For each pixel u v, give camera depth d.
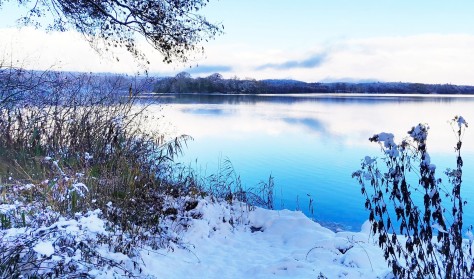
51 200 5.42
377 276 4.99
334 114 48.66
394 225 8.67
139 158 8.89
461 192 12.12
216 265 5.81
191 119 35.28
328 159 18.42
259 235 7.51
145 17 11.26
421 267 4.57
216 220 7.61
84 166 7.43
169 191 8.15
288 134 27.73
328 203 11.18
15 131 8.38
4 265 3.58
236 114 43.88
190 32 11.55
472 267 3.94
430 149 21.61
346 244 6.26
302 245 6.74
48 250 3.01
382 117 44.69
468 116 45.66
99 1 11.18
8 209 4.42
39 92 9.23
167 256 5.80
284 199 11.55
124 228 5.95
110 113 9.27
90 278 3.87
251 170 15.38
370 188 12.89
